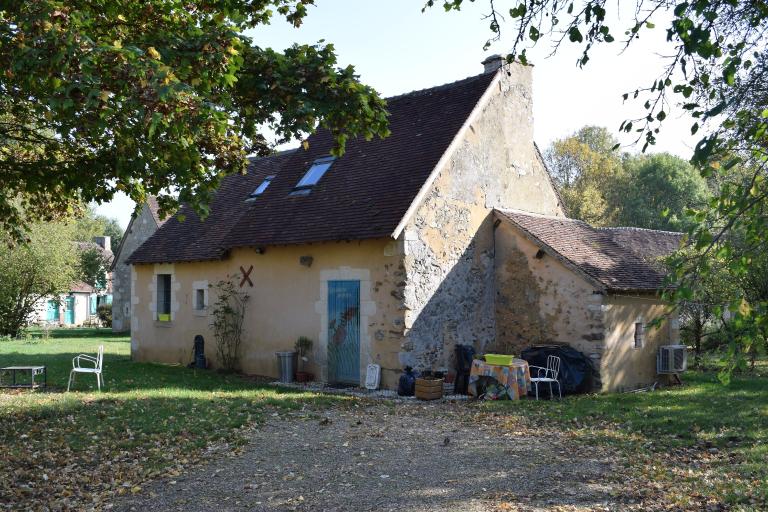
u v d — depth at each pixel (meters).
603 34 5.19
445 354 13.29
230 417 9.48
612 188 44.19
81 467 7.01
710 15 4.16
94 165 8.49
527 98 16.22
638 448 7.85
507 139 15.41
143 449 7.71
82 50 5.93
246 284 15.48
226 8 8.67
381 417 9.95
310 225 13.84
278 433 8.66
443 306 13.29
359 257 13.18
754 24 4.85
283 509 5.70
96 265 42.78
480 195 14.42
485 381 12.12
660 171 44.12
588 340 12.96
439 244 13.25
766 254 4.72
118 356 19.73
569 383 12.56
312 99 8.46
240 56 7.97
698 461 7.27
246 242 14.81
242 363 15.45
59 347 22.67
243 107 8.65
